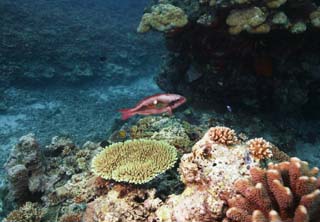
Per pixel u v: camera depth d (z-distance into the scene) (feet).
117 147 3.87
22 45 15.30
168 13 6.97
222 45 7.27
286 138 7.54
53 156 5.90
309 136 7.85
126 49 19.19
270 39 7.00
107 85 17.88
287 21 6.16
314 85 7.75
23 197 4.97
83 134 12.23
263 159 3.15
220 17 6.73
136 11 25.59
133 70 18.90
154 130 5.72
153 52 19.80
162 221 3.16
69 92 16.39
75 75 16.72
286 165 2.71
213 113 8.14
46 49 16.10
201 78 8.23
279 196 2.34
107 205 3.46
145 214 3.30
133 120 9.15
